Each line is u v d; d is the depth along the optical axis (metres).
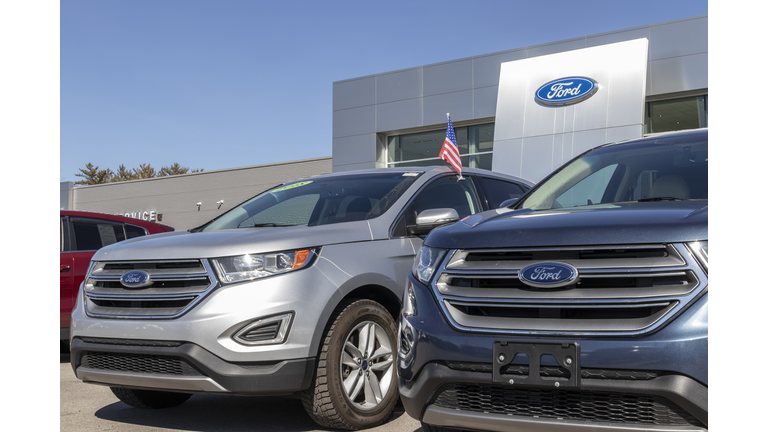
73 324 3.75
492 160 22.14
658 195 3.22
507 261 2.41
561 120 20.30
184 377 3.36
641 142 3.83
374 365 3.82
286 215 4.46
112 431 3.75
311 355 3.45
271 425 3.83
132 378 3.52
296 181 5.21
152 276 3.56
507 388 2.31
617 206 2.76
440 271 2.58
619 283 2.20
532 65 21.19
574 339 2.18
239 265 3.44
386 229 4.10
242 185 38.56
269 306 3.37
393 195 4.37
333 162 25.47
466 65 22.97
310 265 3.57
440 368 2.44
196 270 3.47
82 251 6.64
